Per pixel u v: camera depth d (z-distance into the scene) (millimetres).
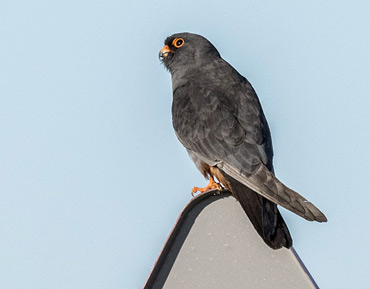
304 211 8273
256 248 6746
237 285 6598
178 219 6887
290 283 6469
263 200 9102
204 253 6820
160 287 6727
